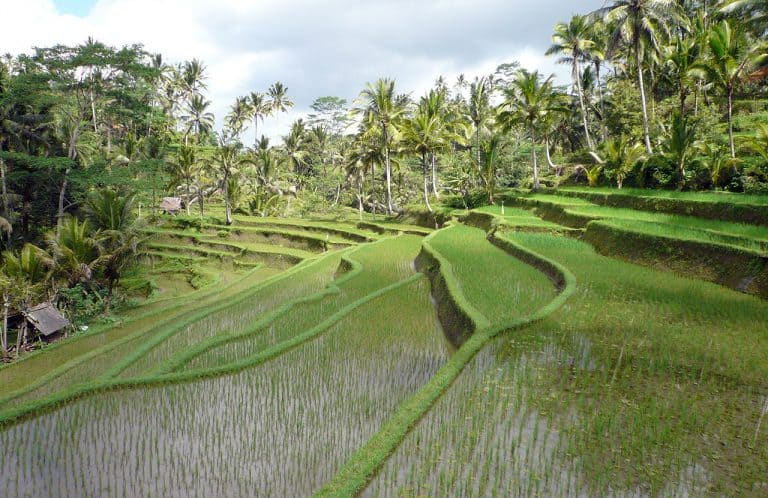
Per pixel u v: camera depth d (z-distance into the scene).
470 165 47.06
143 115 34.88
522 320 12.45
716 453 6.64
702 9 37.34
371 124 47.44
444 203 45.78
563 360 10.15
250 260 38.34
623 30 30.45
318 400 9.91
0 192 29.23
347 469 6.85
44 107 30.98
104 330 19.67
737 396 8.16
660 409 7.87
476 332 11.86
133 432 8.91
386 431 7.72
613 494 5.99
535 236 25.73
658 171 29.52
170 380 11.02
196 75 70.88
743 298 13.69
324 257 30.53
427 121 42.78
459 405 8.55
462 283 16.94
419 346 13.00
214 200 66.38
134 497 6.95
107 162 32.75
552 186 40.50
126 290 28.33
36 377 15.09
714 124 32.38
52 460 8.06
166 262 37.62
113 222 25.42
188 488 7.09
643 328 11.65
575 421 7.72
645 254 18.92
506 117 39.50
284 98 77.25
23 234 31.03
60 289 22.44
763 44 24.33
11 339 20.91
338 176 70.69
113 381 10.93
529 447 7.11
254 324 15.31
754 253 14.65
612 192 29.33
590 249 22.27
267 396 10.20
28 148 30.98
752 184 23.16
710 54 29.00
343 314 15.69
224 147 49.06
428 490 6.35
